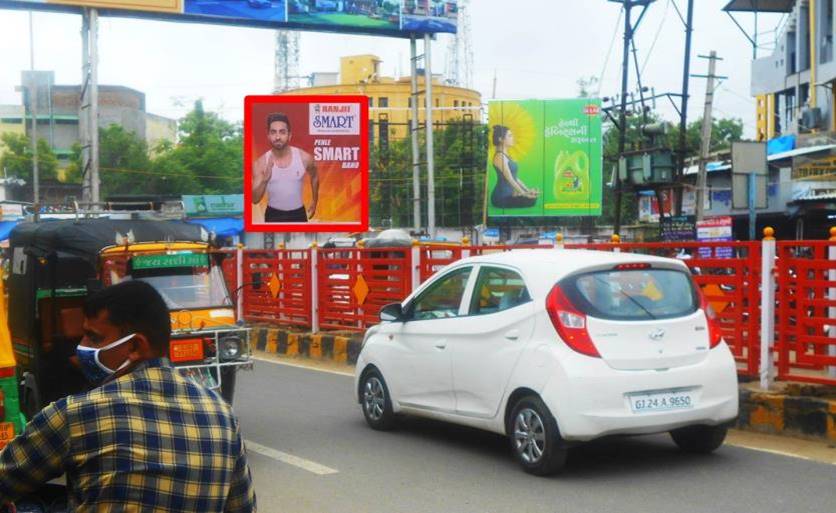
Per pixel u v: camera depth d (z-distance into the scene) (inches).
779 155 1147.9
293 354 649.6
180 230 386.6
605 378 283.9
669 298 303.4
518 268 315.3
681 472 302.4
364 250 598.2
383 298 582.6
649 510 261.7
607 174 2311.8
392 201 2212.1
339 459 334.3
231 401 357.4
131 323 117.4
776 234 1197.1
